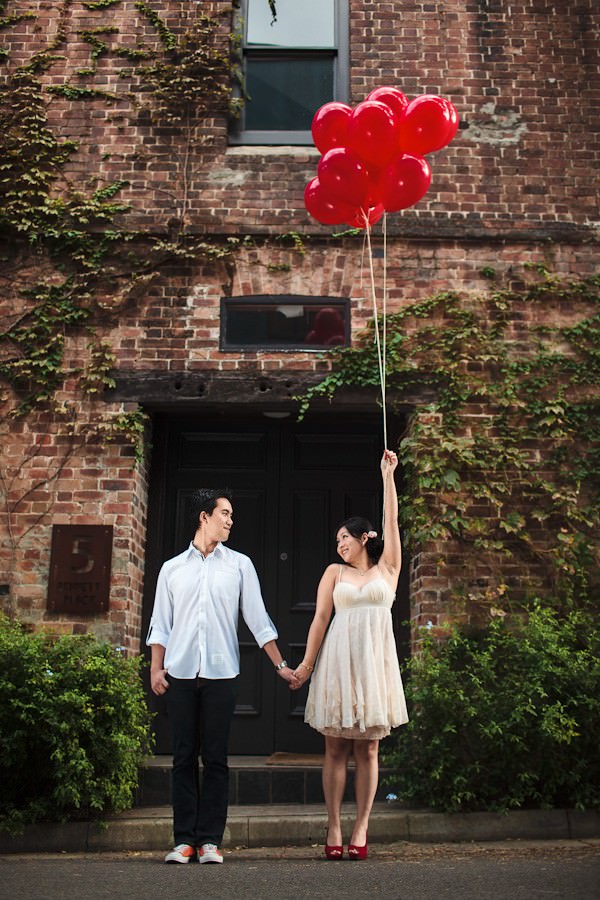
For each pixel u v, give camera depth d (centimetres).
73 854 449
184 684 400
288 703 631
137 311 645
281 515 666
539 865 377
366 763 407
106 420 625
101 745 481
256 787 531
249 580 421
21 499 610
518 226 664
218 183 667
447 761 493
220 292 650
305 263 655
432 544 607
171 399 629
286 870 363
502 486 614
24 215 652
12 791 477
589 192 675
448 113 482
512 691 507
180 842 391
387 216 660
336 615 412
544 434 629
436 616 593
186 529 660
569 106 692
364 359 632
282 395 629
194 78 685
